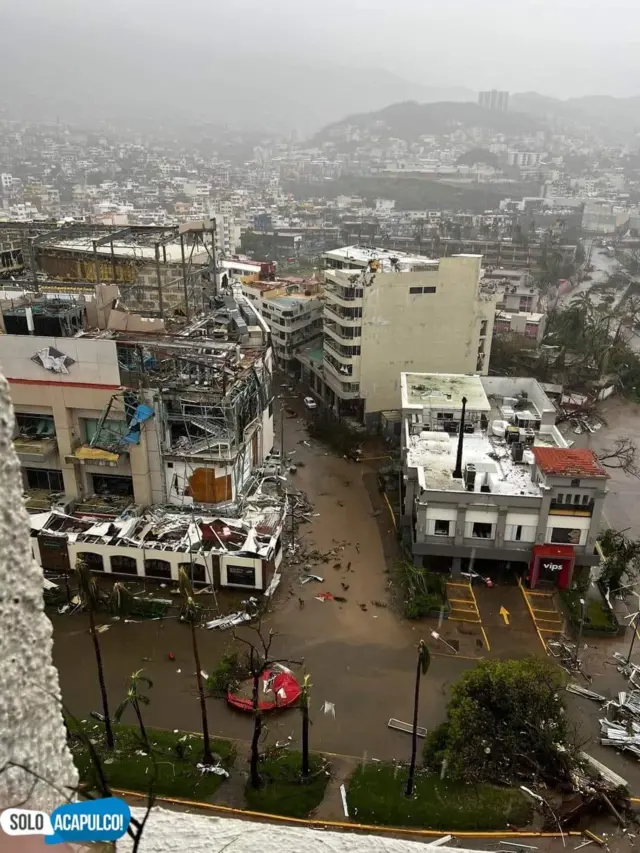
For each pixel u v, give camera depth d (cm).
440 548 5128
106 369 5256
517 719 3594
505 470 5503
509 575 5388
